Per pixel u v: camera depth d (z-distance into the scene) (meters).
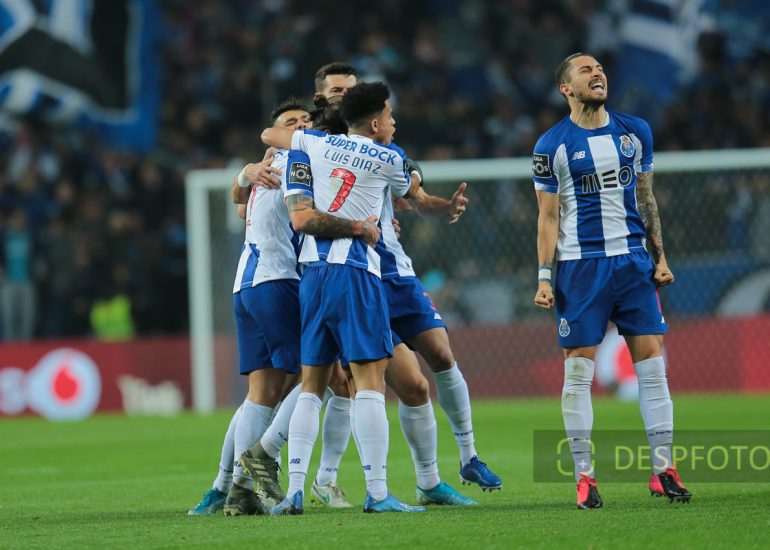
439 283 56.12
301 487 21.59
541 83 73.25
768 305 54.12
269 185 22.25
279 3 73.25
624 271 22.33
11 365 57.88
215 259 55.44
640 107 71.00
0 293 61.69
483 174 54.09
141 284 63.34
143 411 57.62
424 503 23.36
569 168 22.41
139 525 20.56
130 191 65.25
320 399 21.84
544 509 21.56
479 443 37.53
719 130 67.88
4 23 66.38
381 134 22.06
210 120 69.81
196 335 54.72
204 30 72.94
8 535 19.78
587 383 22.28
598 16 74.31
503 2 75.50
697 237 54.62
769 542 17.17
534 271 55.88
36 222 64.19
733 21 72.38
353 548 17.09
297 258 22.81
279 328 22.44
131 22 68.06
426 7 77.25
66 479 30.98
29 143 66.00
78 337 62.22
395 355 23.05
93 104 67.44
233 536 18.48
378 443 21.52
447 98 71.25
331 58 70.44
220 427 46.88
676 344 54.38
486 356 55.62
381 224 23.62
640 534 17.88
